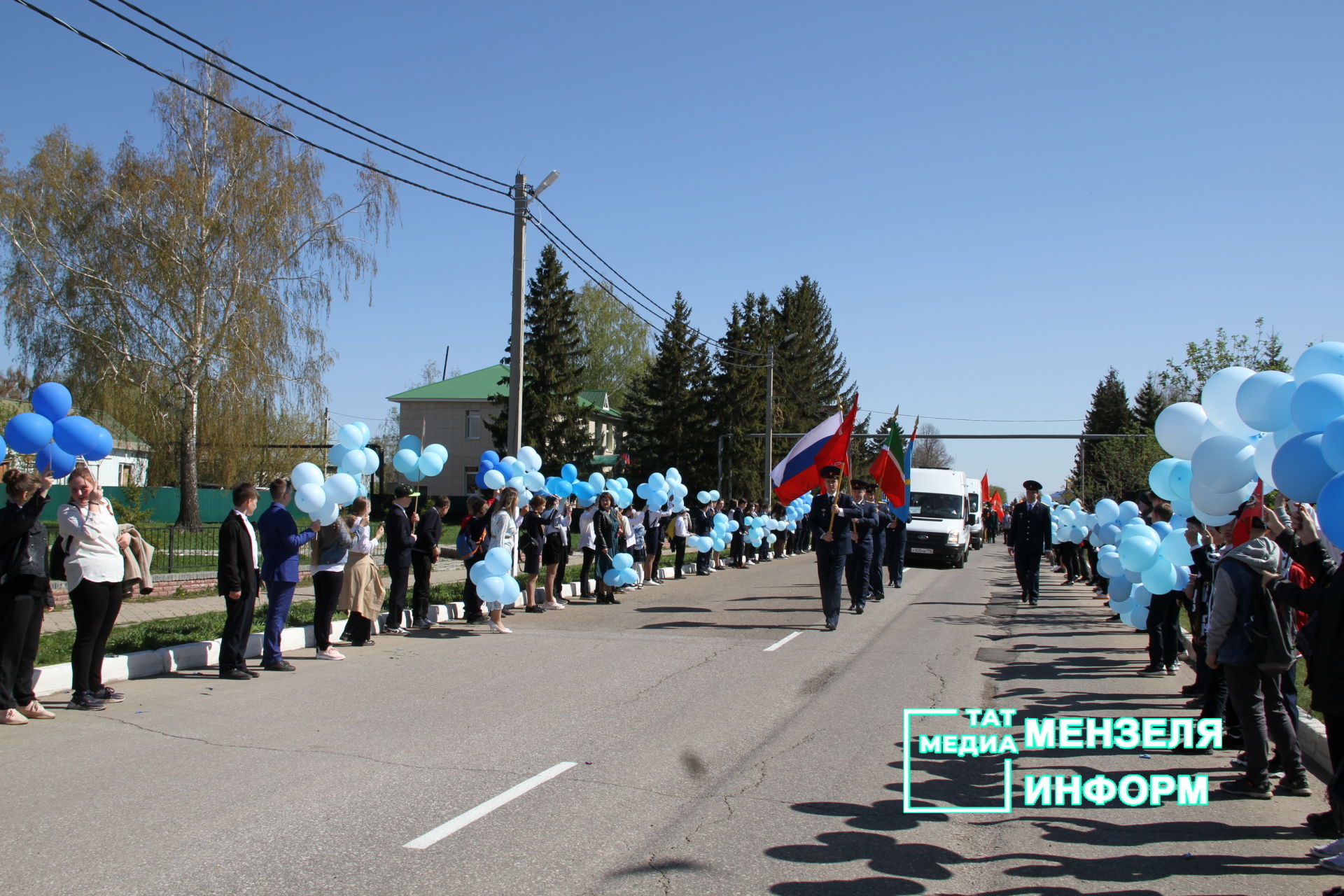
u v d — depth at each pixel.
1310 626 4.79
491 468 13.16
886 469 17.69
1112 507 13.08
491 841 4.64
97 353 27.91
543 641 11.27
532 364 47.91
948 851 4.70
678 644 11.15
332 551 9.89
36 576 6.91
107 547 7.52
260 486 36.78
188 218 27.97
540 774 5.79
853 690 8.62
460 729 6.86
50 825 4.76
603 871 4.30
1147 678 9.47
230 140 28.09
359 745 6.40
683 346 54.16
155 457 31.81
